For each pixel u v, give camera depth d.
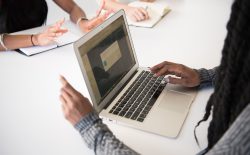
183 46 1.30
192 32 1.44
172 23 1.54
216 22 1.54
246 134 0.41
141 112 0.84
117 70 0.95
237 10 0.48
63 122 0.85
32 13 1.67
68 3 1.68
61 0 1.68
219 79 0.57
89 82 0.81
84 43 0.82
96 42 0.87
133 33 1.43
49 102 0.94
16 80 1.07
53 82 1.05
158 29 1.47
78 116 0.71
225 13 1.65
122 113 0.83
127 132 0.79
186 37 1.38
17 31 1.57
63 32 1.39
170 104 0.88
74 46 0.78
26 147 0.76
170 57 1.21
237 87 0.50
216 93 0.59
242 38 0.47
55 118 0.86
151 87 0.96
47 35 1.30
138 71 1.06
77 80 1.05
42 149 0.75
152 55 1.22
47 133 0.81
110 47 0.93
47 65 1.17
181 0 1.86
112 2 1.70
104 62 0.89
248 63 0.46
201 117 0.83
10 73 1.12
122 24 1.02
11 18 1.59
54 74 1.10
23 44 1.29
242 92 0.48
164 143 0.75
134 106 0.86
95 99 0.82
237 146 0.42
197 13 1.67
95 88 0.83
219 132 0.56
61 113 0.88
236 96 0.50
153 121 0.81
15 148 0.75
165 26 1.51
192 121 0.82
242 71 0.48
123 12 1.04
